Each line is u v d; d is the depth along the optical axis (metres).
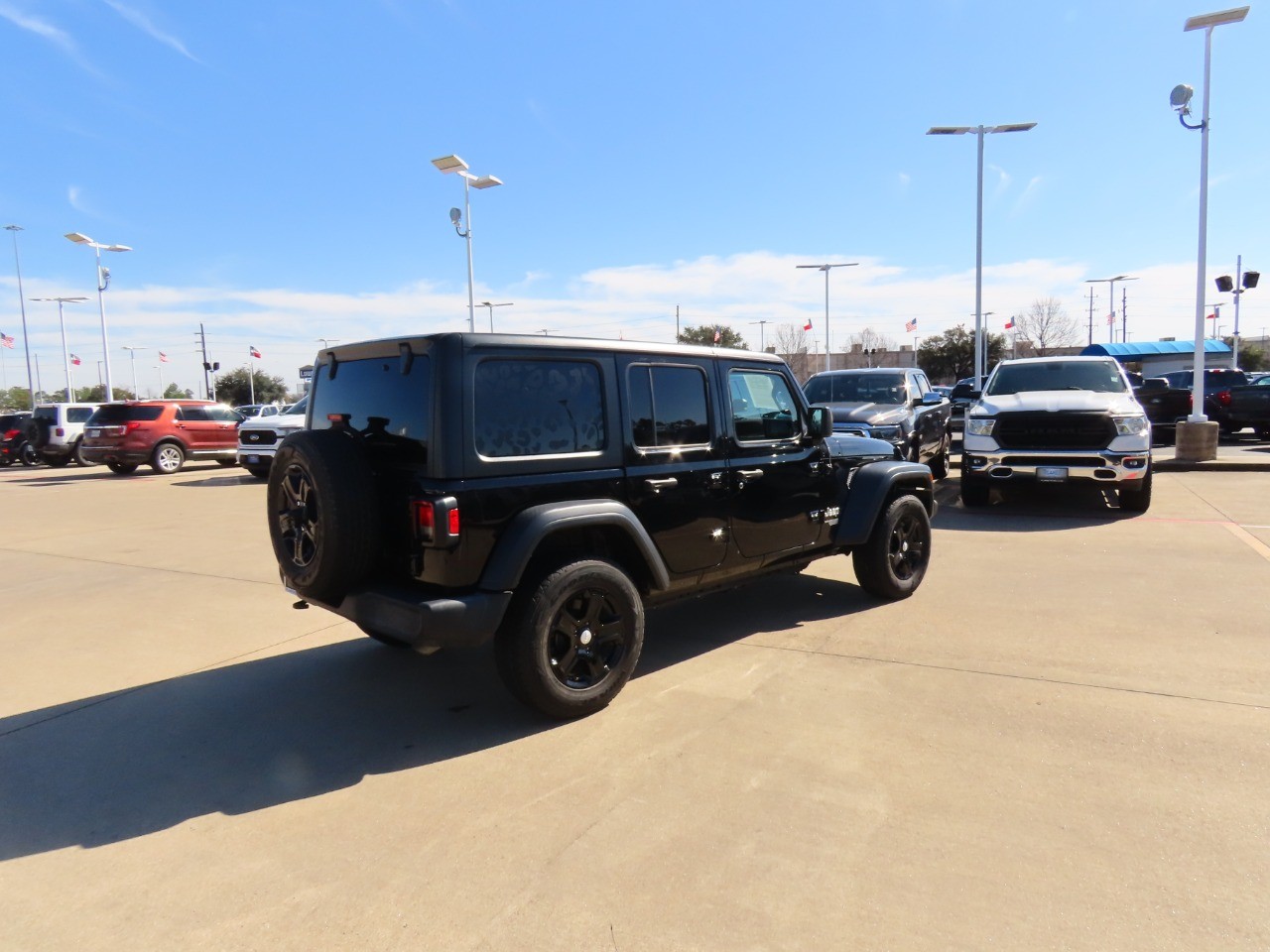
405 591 3.72
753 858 2.79
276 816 3.17
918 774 3.34
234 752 3.75
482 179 24.03
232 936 2.47
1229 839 2.82
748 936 2.39
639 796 3.23
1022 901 2.51
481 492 3.64
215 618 6.00
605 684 4.05
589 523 3.91
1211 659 4.56
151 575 7.48
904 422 11.34
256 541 9.16
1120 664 4.52
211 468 20.39
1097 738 3.62
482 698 4.33
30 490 15.41
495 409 3.74
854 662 4.67
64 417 21.92
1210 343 37.72
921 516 6.10
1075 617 5.44
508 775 3.44
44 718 4.19
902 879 2.64
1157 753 3.47
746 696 4.21
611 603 4.11
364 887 2.70
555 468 3.91
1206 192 13.55
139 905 2.63
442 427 3.58
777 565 5.31
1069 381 10.80
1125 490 9.49
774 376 5.22
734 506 4.79
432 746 3.75
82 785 3.45
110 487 15.69
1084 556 7.29
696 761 3.51
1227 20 13.01
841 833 2.92
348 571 3.76
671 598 4.68
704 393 4.68
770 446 5.09
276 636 5.55
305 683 4.61
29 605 6.50
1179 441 13.88
